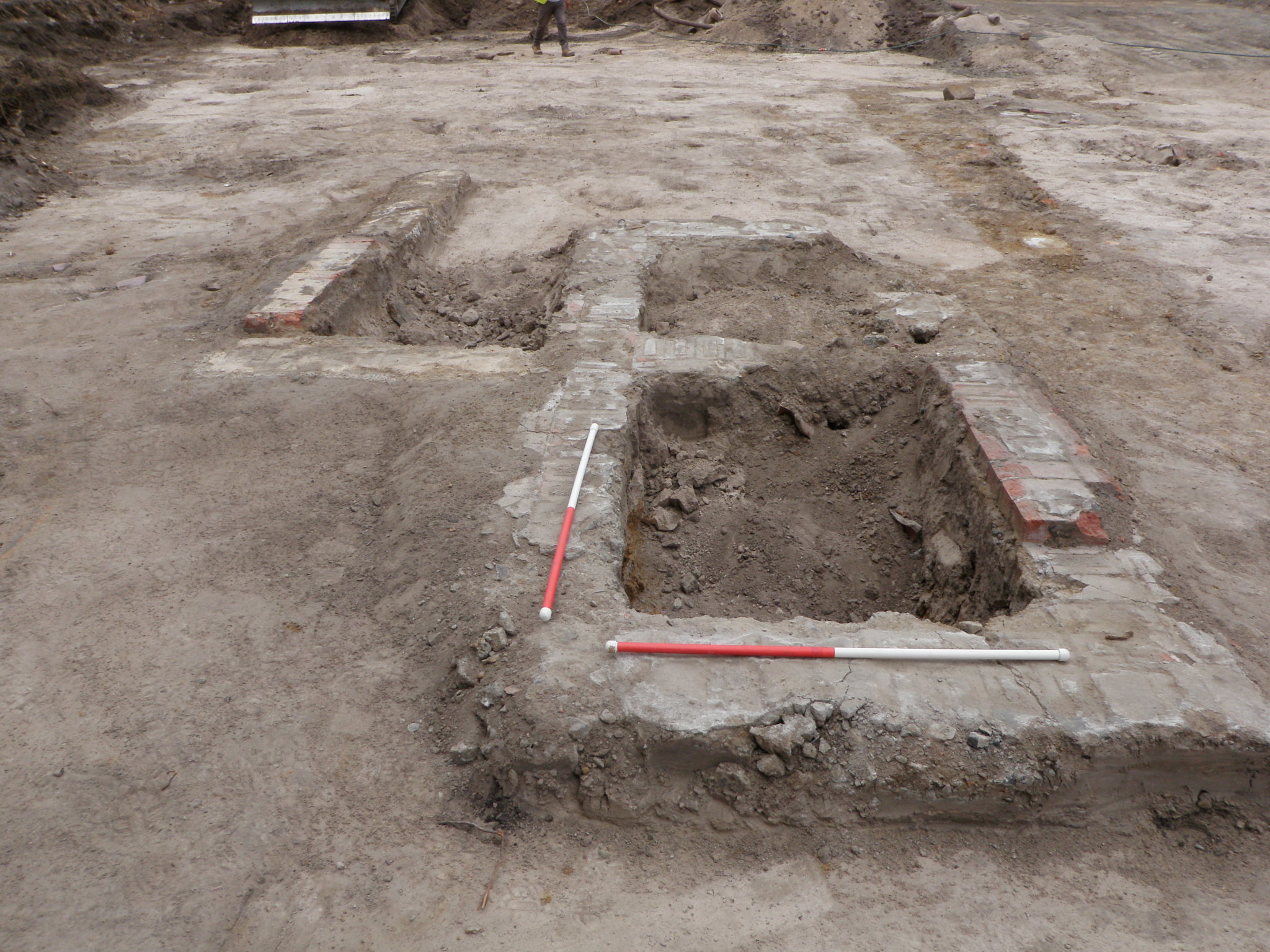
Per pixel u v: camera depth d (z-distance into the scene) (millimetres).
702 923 2414
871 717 2773
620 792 2715
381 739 2906
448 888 2490
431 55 16578
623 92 13445
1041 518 3566
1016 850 2641
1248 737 2705
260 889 2467
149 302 6262
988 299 6457
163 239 7703
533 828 2680
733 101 12938
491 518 3668
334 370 5129
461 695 2982
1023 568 3463
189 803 2688
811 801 2703
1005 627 3131
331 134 11289
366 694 3062
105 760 2809
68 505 4023
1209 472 4324
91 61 15672
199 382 5023
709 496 4641
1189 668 2949
